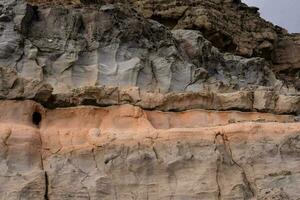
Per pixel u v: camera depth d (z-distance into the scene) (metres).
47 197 15.70
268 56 31.31
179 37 22.59
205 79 20.64
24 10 18.98
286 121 19.42
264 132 17.86
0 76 17.03
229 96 19.23
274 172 17.17
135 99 18.14
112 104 17.95
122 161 16.64
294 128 18.06
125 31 19.98
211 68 22.47
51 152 16.66
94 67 18.91
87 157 16.73
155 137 17.16
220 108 19.05
